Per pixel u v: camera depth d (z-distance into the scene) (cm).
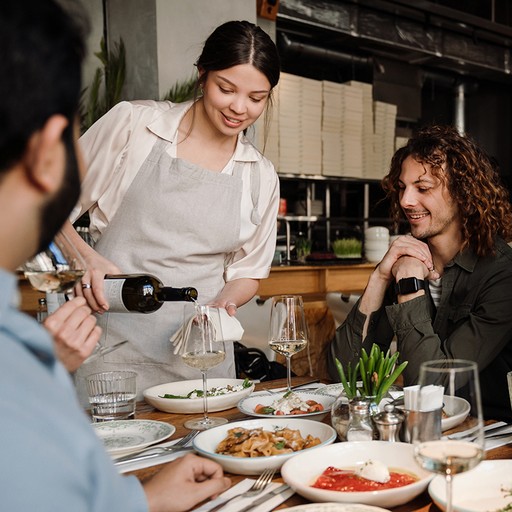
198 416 157
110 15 502
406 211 184
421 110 781
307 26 592
